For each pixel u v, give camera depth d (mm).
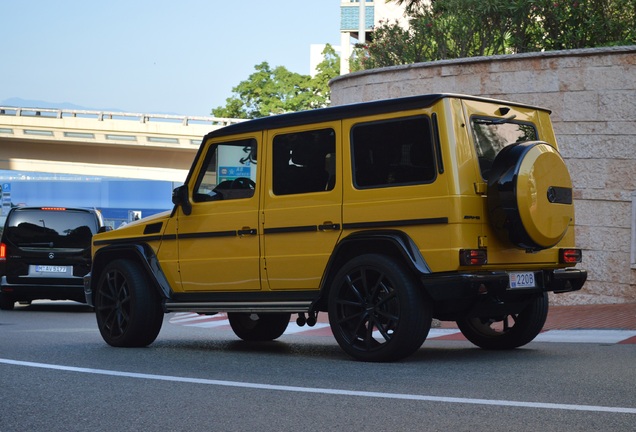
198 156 9570
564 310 13531
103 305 10031
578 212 14562
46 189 104062
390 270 7887
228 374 7176
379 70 17000
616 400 5703
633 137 14195
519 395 5914
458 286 7598
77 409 5672
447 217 7723
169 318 16594
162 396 6117
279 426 5086
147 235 9938
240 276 9133
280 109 89875
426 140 7938
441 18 19531
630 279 14102
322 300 8547
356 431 4926
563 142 14750
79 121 61562
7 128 62125
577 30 17797
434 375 6969
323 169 8570
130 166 64062
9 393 6301
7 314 16859
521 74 15180
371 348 8008
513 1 18266
